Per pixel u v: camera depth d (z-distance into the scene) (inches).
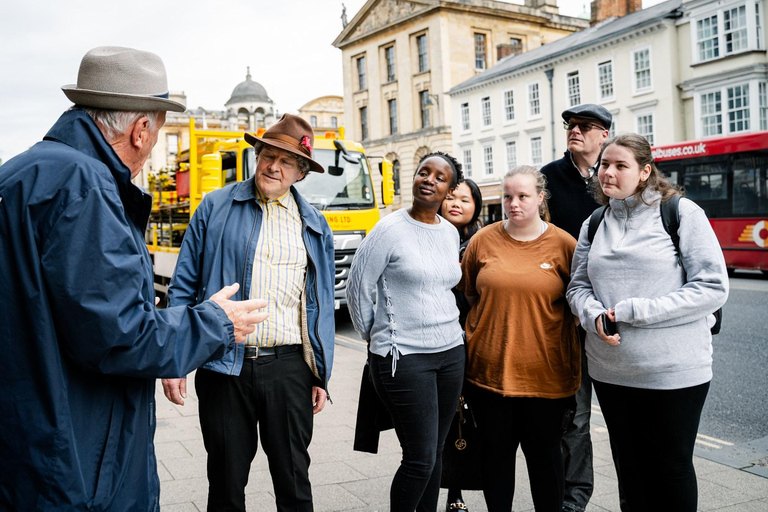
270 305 107.4
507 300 116.3
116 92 70.4
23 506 62.1
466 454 125.3
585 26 1717.5
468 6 1508.4
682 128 951.6
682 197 102.6
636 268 101.0
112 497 66.8
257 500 139.6
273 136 109.3
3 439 62.2
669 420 99.8
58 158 64.7
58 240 61.8
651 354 99.0
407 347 108.4
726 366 267.0
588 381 132.4
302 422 110.3
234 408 106.1
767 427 192.1
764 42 859.4
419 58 1561.3
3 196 62.5
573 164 140.3
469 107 1341.0
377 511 132.9
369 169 398.6
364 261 111.5
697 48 920.3
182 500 137.9
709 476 152.6
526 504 137.3
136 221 73.8
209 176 364.8
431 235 113.2
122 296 63.7
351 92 1758.1
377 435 119.6
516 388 114.9
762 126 862.5
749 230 593.9
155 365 66.7
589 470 131.1
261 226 111.1
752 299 446.3
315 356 111.8
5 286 62.2
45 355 61.9
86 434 65.6
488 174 1312.7
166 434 185.0
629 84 999.6
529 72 1177.4
